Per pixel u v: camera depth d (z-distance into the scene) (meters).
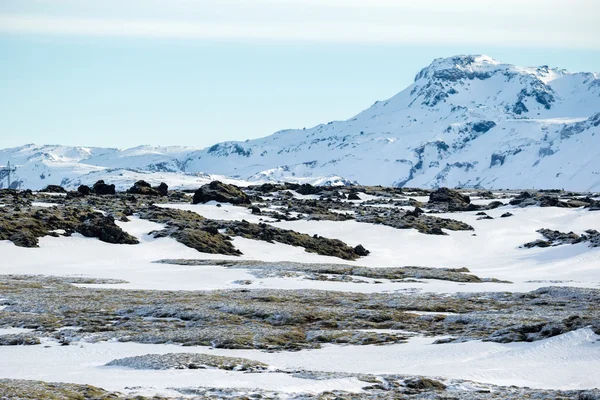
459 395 76.88
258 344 107.75
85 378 83.06
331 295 156.25
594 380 86.81
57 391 71.94
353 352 103.56
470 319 124.69
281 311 130.38
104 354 101.69
